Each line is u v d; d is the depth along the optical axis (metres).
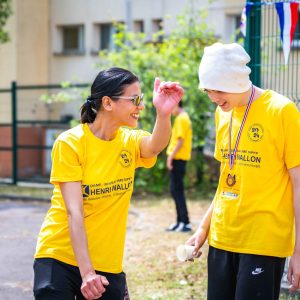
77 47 19.72
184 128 8.88
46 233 3.48
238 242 3.53
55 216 3.48
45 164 18.33
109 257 3.46
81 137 3.44
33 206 12.68
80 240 3.29
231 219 3.55
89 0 19.09
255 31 5.74
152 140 3.56
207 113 13.11
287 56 5.17
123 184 3.50
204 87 3.51
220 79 3.44
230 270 3.59
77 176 3.38
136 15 17.95
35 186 15.75
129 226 9.71
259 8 5.70
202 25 13.50
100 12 18.89
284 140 3.45
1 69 19.25
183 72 13.04
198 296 5.74
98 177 3.42
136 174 13.59
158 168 13.35
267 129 3.46
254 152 3.48
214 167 13.71
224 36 16.02
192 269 6.68
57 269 3.40
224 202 3.59
